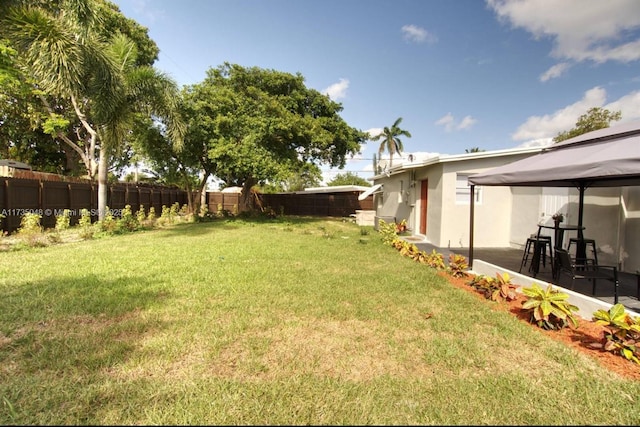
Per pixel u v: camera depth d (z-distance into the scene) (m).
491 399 2.16
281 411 1.99
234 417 1.93
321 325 3.33
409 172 12.57
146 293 4.21
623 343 2.74
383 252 7.90
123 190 14.27
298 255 7.23
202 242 8.84
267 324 3.30
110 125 9.66
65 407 1.97
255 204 23.86
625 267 6.10
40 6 7.98
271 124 14.26
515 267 6.54
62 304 3.70
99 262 5.95
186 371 2.41
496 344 2.96
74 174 18.86
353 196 24.86
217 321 3.35
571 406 2.10
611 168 3.29
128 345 2.75
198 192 17.97
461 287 4.90
